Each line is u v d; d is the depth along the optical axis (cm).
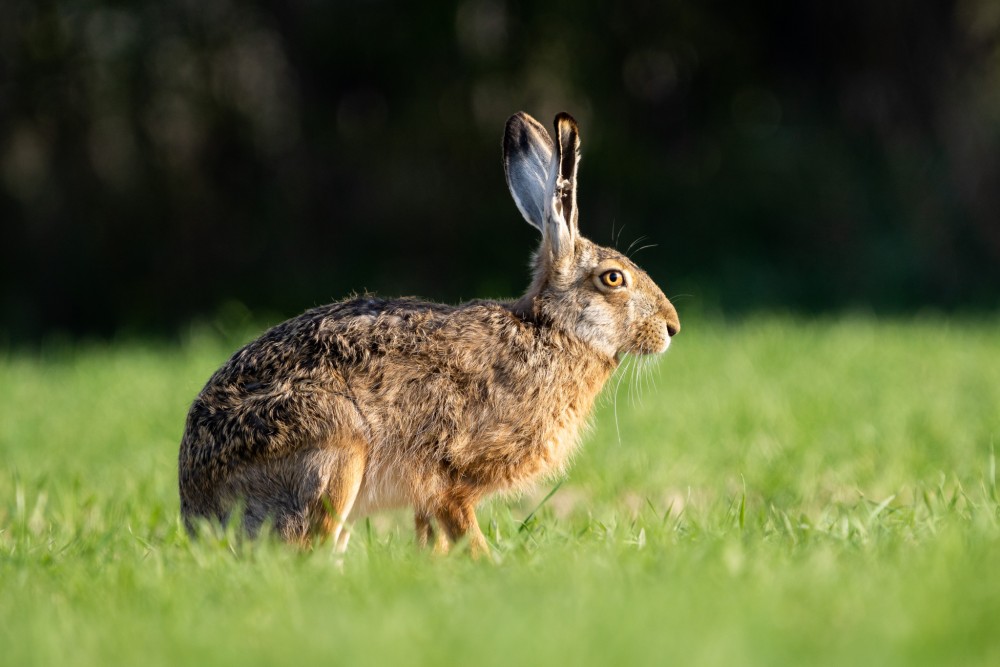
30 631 613
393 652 538
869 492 1094
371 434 873
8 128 3128
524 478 942
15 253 3175
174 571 748
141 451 1330
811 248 3281
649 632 554
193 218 3222
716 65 3438
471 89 3269
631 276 989
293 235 3262
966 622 564
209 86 3183
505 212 3262
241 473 849
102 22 3112
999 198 3378
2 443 1416
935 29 3438
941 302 3219
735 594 620
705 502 1106
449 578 719
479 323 928
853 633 557
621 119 3375
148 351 2397
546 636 551
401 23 3228
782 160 3347
